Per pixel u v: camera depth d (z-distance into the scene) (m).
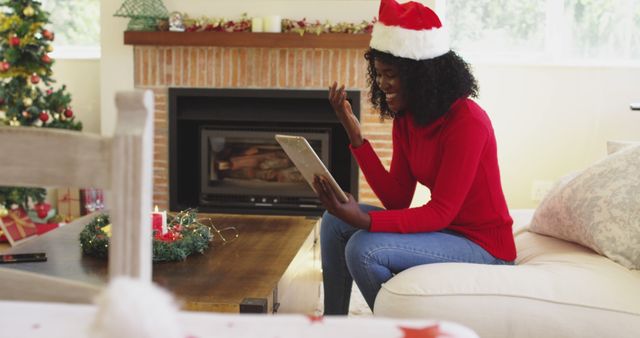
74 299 0.91
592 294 1.74
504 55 4.55
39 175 0.82
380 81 2.11
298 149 1.91
